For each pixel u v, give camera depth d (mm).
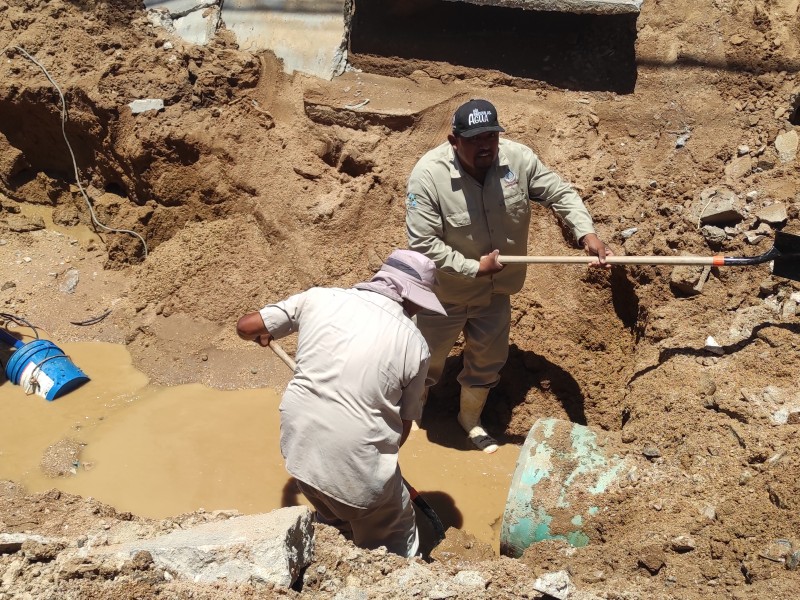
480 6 6957
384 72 6977
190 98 6953
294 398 3979
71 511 4445
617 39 6734
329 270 6395
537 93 6746
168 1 7480
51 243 7121
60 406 5742
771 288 5301
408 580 3770
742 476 4293
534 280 6184
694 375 4973
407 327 3938
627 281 5848
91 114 6902
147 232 6914
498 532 5008
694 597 3779
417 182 4770
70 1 7398
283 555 3605
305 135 6797
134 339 6336
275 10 7223
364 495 3963
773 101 6234
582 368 5898
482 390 5469
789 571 3764
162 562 3670
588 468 4512
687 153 6195
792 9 6559
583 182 6293
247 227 6707
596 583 4020
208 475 5215
